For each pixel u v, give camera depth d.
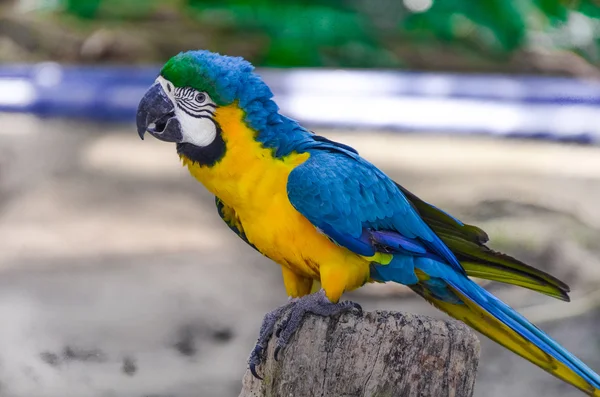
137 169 14.53
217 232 12.11
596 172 14.64
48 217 12.34
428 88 17.80
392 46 20.56
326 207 5.38
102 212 12.59
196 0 21.64
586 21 21.70
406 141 16.33
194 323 9.50
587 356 8.74
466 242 5.75
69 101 17.42
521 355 5.59
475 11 20.97
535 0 21.73
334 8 21.16
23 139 15.87
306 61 20.00
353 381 4.90
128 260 11.03
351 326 4.93
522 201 12.62
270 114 5.55
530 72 20.31
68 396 8.09
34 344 8.98
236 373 8.53
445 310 5.89
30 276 10.50
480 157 15.34
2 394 8.05
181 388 8.23
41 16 21.30
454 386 4.88
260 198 5.49
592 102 17.48
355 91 17.67
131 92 17.61
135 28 20.95
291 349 4.98
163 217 12.48
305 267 5.64
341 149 5.74
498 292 10.21
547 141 16.67
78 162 14.76
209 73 5.42
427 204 5.81
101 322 9.44
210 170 5.54
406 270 5.61
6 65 19.56
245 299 10.09
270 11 21.08
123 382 8.30
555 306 9.85
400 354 4.87
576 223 11.88
